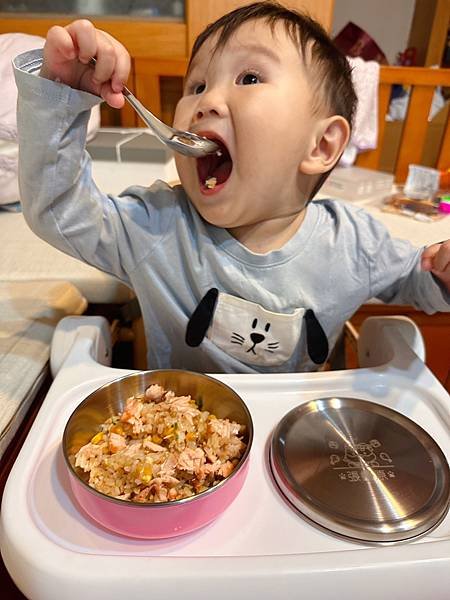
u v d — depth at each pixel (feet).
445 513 1.32
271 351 2.06
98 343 1.93
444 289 1.97
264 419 1.63
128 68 1.46
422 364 1.88
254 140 1.65
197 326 2.02
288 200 1.88
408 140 4.04
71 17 3.62
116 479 1.30
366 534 1.23
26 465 1.36
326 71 1.79
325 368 2.79
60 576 1.09
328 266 2.01
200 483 1.31
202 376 1.58
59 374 1.71
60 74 1.46
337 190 3.62
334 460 1.44
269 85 1.67
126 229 1.92
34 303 2.17
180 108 1.80
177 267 1.98
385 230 2.16
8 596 1.73
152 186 2.06
